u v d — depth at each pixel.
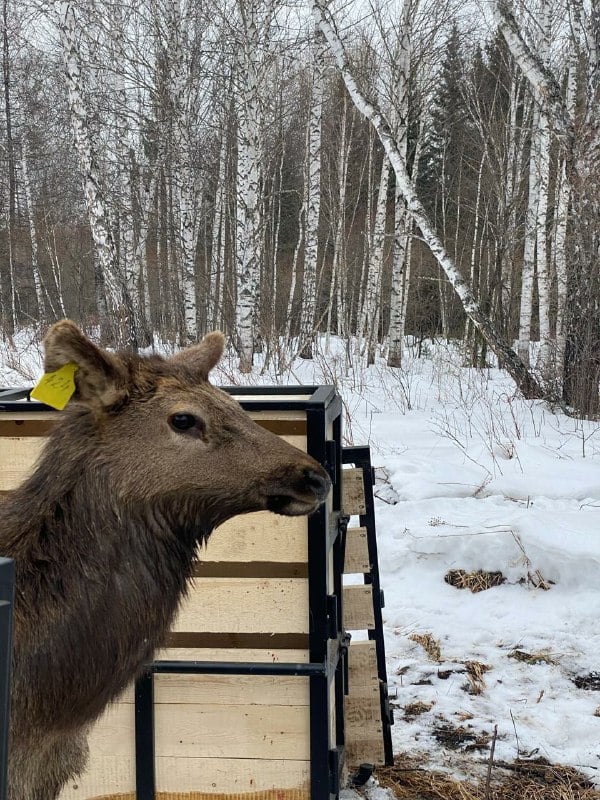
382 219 12.96
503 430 5.96
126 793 2.19
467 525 4.12
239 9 10.29
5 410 2.17
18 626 1.72
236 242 12.33
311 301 12.30
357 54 14.66
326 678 2.10
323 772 2.12
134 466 1.82
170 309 15.52
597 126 7.00
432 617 3.63
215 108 13.00
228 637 2.15
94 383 1.81
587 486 4.72
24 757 1.76
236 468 1.82
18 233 18.45
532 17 10.12
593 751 2.70
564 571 3.77
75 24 7.86
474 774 2.59
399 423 6.58
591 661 3.26
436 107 19.44
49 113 16.69
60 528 1.80
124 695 2.16
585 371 6.97
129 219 13.09
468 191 20.05
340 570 2.43
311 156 12.12
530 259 11.84
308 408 2.06
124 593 1.82
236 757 2.16
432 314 18.95
